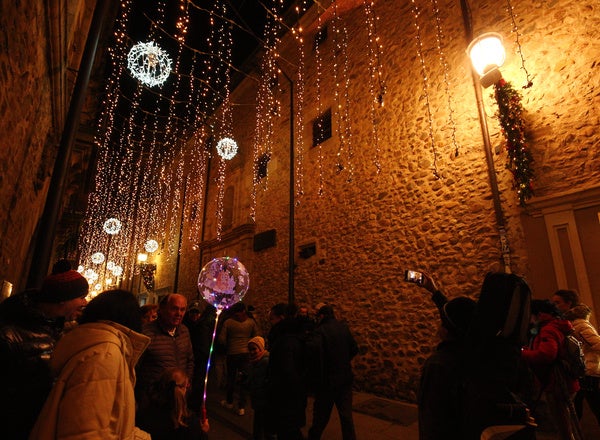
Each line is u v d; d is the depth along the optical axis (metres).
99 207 17.89
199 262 13.73
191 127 16.06
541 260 4.25
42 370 1.32
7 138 2.89
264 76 11.22
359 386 6.12
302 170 8.87
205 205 14.16
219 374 7.31
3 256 3.63
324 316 3.53
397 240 6.09
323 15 9.10
